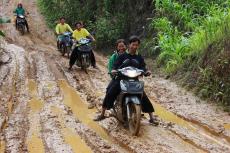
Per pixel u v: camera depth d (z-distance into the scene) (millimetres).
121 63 7703
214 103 9328
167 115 8719
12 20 27641
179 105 9328
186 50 12484
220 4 14414
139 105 7305
